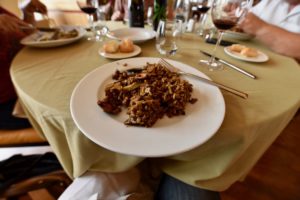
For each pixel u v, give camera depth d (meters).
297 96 0.37
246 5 0.44
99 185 0.38
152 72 0.38
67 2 1.96
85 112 0.31
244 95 0.37
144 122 0.29
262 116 0.32
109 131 0.28
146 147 0.26
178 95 0.32
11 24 0.61
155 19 0.69
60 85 0.37
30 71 0.41
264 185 0.77
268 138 0.37
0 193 0.47
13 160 0.55
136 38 0.60
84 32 0.63
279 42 0.62
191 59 0.52
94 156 0.34
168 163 0.40
